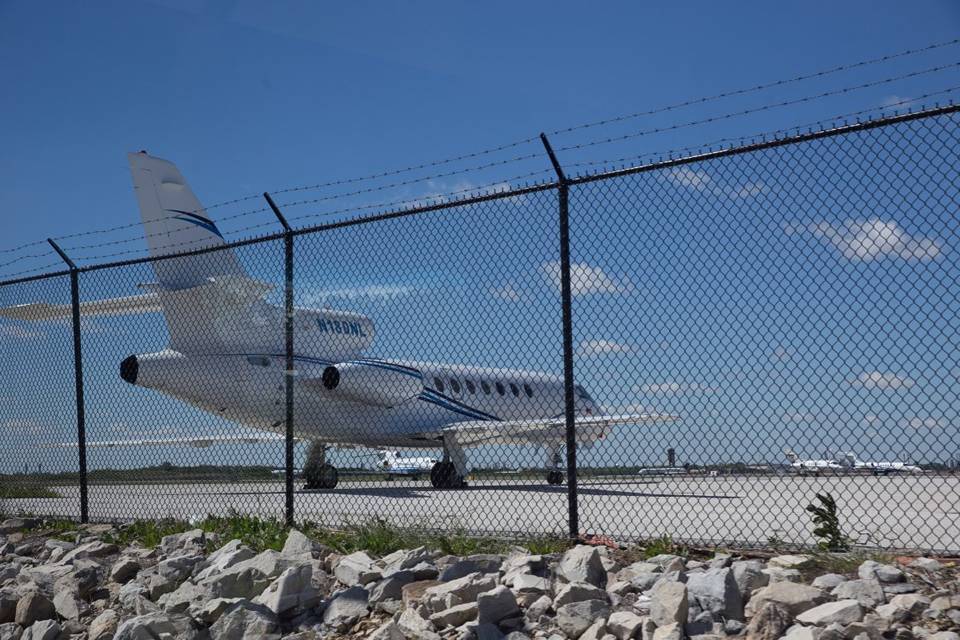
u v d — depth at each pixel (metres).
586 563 5.05
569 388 6.69
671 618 4.14
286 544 6.57
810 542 6.56
